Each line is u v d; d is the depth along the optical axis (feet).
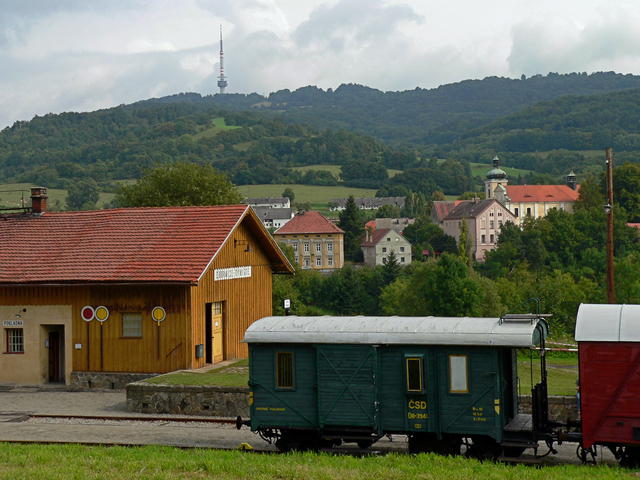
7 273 108.68
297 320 65.77
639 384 55.83
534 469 54.49
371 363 61.93
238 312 116.67
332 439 64.59
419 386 60.59
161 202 238.89
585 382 57.26
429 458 57.93
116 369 104.88
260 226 119.65
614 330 56.90
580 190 599.98
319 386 63.26
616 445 57.36
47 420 82.53
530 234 474.49
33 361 108.17
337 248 602.85
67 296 106.93
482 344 59.00
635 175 534.78
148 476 53.11
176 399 85.46
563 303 294.46
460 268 290.15
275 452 64.80
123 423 80.18
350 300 421.59
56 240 115.44
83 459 59.41
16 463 58.54
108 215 119.65
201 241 107.86
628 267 292.20
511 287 303.68
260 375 65.36
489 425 59.06
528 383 86.07
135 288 104.32
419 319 63.05
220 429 76.23
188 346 102.06
